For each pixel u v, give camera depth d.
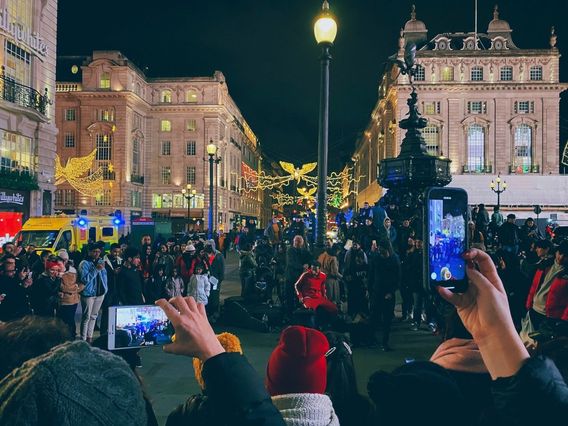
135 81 73.81
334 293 12.11
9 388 1.38
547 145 61.22
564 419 1.37
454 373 2.15
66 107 71.69
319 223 11.02
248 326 12.39
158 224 36.00
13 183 28.05
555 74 61.31
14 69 29.05
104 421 1.36
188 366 8.88
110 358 1.51
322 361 2.11
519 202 57.22
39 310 9.88
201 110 78.69
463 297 1.63
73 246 22.45
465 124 61.56
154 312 4.10
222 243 35.44
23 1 29.81
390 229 15.37
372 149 89.19
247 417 1.41
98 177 70.19
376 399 1.79
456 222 1.91
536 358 1.46
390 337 11.27
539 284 7.48
